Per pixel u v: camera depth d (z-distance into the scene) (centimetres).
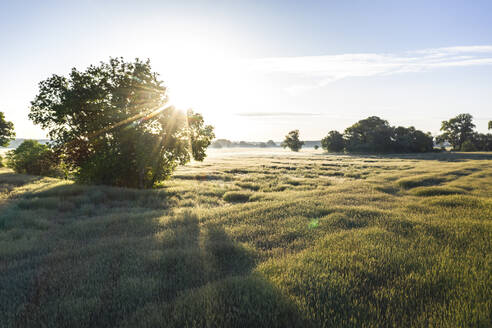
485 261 408
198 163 4838
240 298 311
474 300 306
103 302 329
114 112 1476
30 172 2522
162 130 1620
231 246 522
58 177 2467
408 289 337
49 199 1066
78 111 1488
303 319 275
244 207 947
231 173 3222
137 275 404
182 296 334
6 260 491
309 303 305
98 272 417
